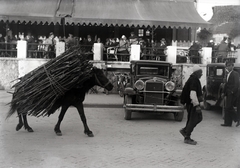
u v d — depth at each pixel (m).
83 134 8.50
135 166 5.97
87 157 6.45
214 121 11.09
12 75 17.91
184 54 19.19
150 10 19.12
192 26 17.61
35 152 6.73
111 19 17.22
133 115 11.98
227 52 18.95
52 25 21.22
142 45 18.59
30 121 10.17
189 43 21.61
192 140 7.76
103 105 13.97
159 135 8.64
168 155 6.75
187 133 7.75
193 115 7.65
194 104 7.46
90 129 9.16
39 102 7.76
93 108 13.27
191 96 7.48
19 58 17.83
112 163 6.11
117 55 18.38
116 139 8.04
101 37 21.62
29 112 8.09
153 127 9.73
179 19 18.08
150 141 7.93
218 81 12.14
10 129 8.93
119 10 18.66
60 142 7.60
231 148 7.41
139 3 19.62
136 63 11.67
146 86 10.77
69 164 5.98
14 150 6.84
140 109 10.49
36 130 8.88
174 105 11.06
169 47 18.27
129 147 7.32
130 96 10.88
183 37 21.62
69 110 12.48
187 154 6.87
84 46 18.11
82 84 8.15
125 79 16.84
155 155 6.73
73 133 8.59
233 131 9.41
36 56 18.31
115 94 17.64
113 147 7.28
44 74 7.83
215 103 12.31
